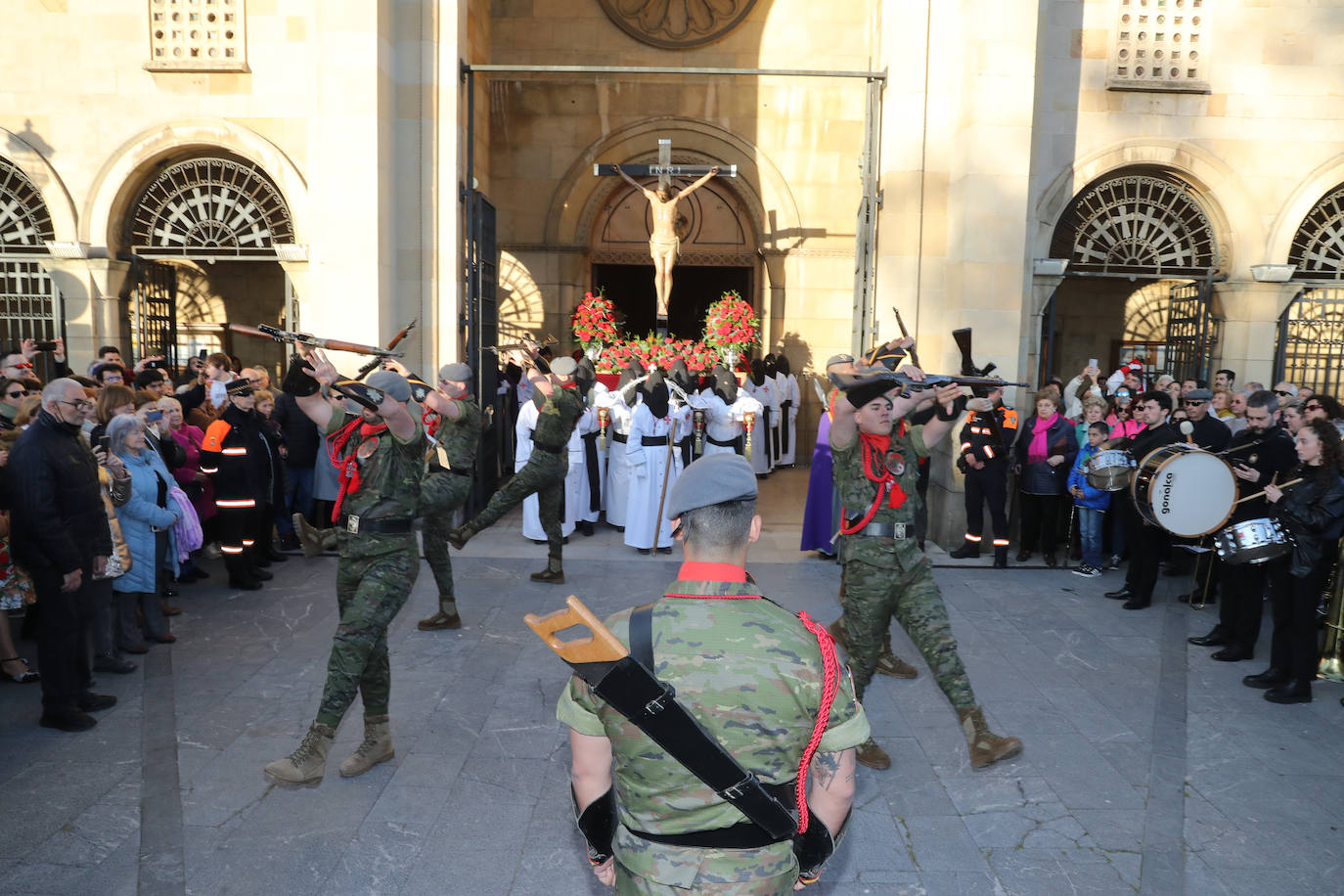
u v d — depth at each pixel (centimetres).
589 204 1480
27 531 492
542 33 1449
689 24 1451
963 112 945
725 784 186
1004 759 452
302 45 1079
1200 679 614
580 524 1018
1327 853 404
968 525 915
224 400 898
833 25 1452
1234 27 1083
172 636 649
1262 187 1108
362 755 467
